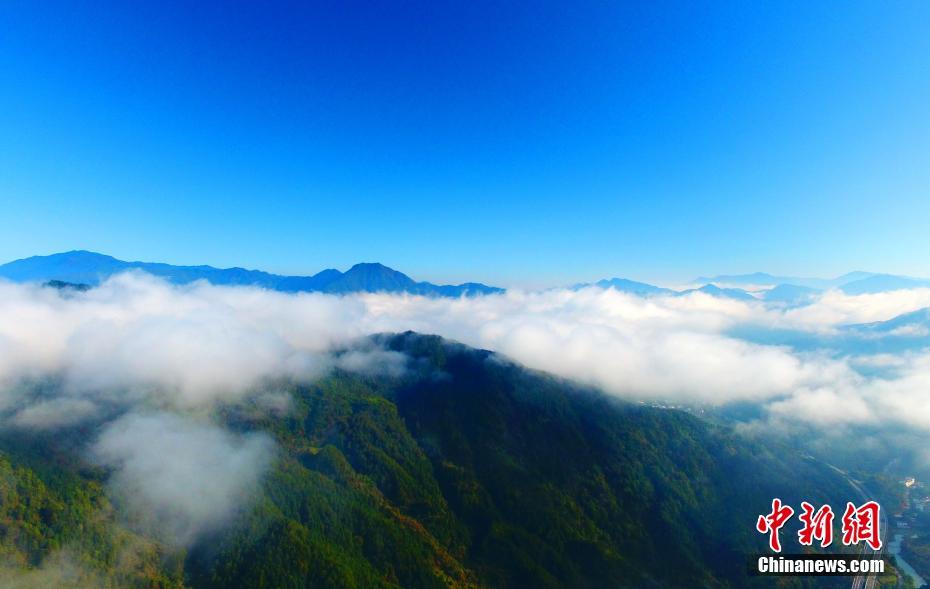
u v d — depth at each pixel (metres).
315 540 165.88
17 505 147.50
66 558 138.75
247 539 161.00
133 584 140.88
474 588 172.62
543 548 199.50
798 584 198.38
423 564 174.00
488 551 195.75
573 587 184.12
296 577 150.88
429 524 199.00
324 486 199.38
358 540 177.00
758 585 198.25
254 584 146.12
